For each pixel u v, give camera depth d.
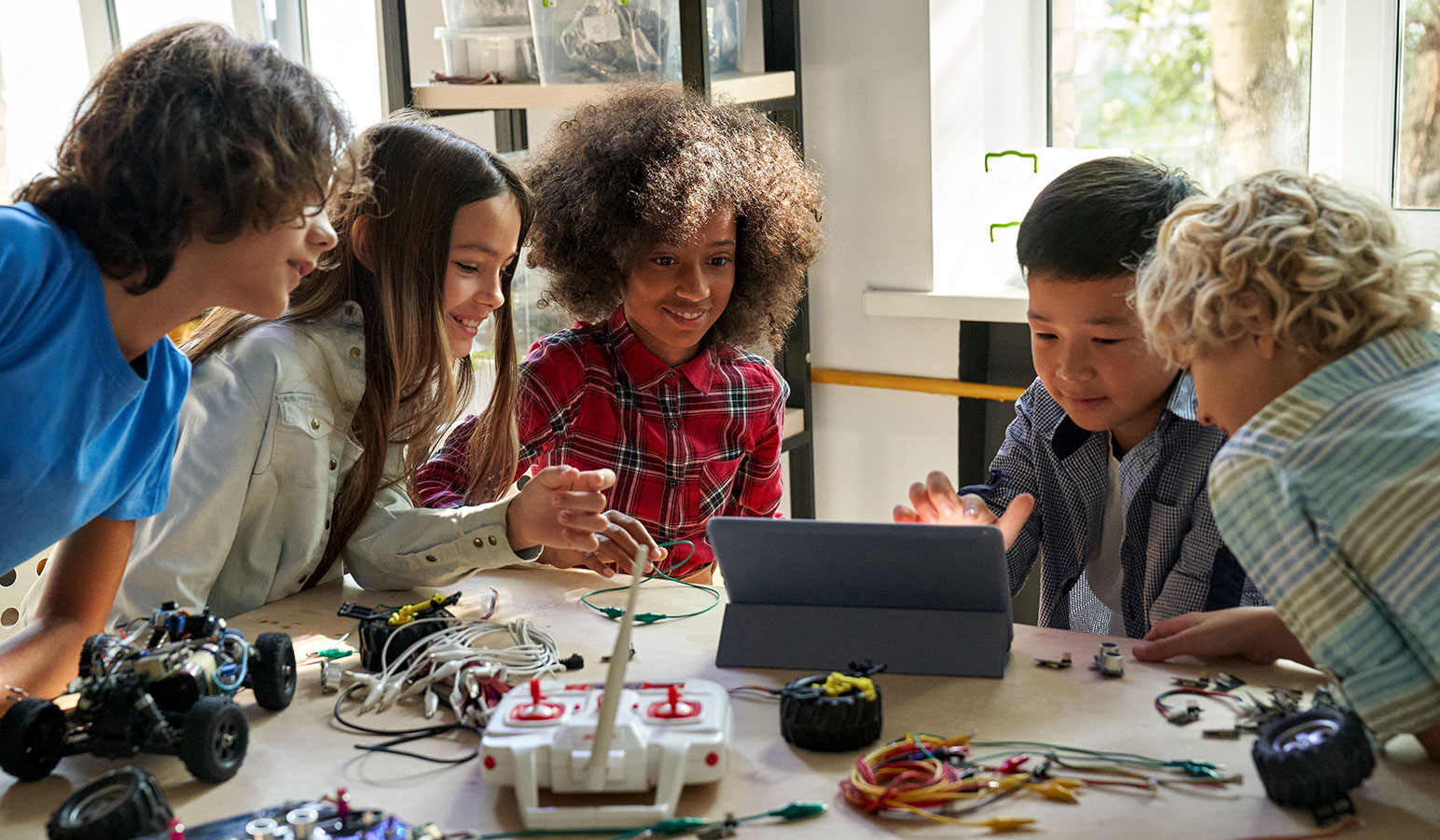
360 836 0.68
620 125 1.58
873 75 2.09
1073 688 0.89
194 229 0.88
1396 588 0.71
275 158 0.87
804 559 0.95
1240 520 0.77
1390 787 0.73
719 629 1.04
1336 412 0.76
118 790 0.70
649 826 0.72
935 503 1.12
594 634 1.03
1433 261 0.82
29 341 0.88
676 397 1.60
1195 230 0.85
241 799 0.77
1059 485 1.33
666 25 1.82
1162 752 0.79
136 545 1.13
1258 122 2.03
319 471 1.17
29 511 0.95
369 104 2.54
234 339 1.19
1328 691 0.82
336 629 1.07
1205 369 0.86
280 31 2.53
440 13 2.37
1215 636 0.93
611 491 1.58
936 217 2.12
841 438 2.31
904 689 0.90
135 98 0.87
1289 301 0.79
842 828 0.71
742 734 0.84
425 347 1.25
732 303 1.68
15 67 2.71
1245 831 0.69
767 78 2.01
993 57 2.17
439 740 0.85
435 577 1.17
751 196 1.60
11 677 0.94
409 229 1.24
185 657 0.82
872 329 2.22
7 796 0.78
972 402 2.15
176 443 1.11
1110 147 2.18
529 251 1.70
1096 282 1.12
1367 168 1.95
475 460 1.42
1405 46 1.89
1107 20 2.13
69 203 0.89
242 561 1.17
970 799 0.73
